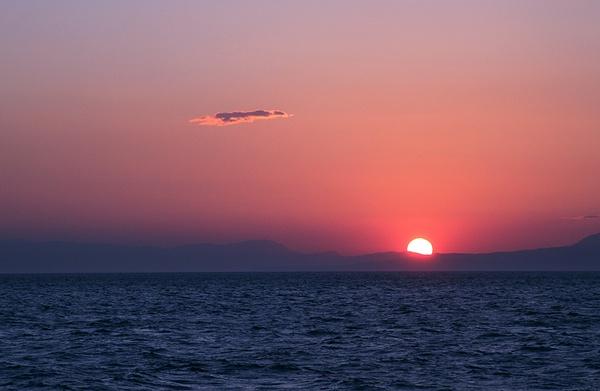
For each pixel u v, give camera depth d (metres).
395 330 122.38
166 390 71.62
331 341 106.94
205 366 83.75
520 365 84.69
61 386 73.12
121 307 187.25
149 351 95.75
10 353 95.19
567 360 88.12
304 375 78.75
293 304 198.62
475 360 88.38
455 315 154.12
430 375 78.56
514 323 134.88
